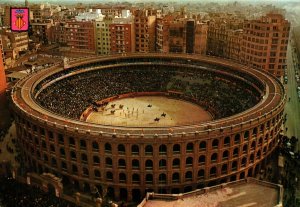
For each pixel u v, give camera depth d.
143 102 154.00
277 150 113.12
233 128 88.94
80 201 87.62
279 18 162.75
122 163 89.56
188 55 174.12
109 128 90.12
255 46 168.25
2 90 131.12
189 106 149.38
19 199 86.00
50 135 94.19
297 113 151.12
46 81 138.62
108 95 154.88
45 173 94.38
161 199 72.62
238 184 76.69
